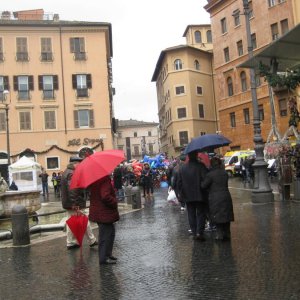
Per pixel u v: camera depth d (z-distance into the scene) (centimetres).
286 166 1723
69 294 665
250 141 4859
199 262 803
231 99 5106
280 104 4412
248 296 586
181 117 6688
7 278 791
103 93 5009
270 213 1371
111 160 823
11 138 4797
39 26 4903
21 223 1133
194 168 1020
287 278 655
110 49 5884
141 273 757
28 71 4878
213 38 5353
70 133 4916
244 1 1809
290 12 4303
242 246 909
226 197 977
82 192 1029
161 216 1572
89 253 973
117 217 849
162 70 7544
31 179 3241
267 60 1246
